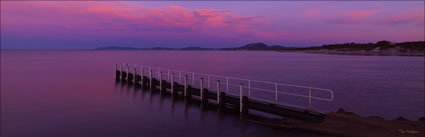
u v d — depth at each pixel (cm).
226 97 1563
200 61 9212
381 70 5469
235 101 1505
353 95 2678
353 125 1034
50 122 1448
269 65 7119
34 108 1794
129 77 2928
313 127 1090
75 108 1764
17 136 1246
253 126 1237
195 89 1855
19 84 3036
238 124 1286
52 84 3016
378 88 3128
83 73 4394
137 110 1655
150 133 1212
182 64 7456
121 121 1420
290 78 4131
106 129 1295
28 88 2722
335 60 9794
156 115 1518
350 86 3291
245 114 1419
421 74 4628
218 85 1595
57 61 8106
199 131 1213
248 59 10994
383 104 2278
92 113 1614
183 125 1312
